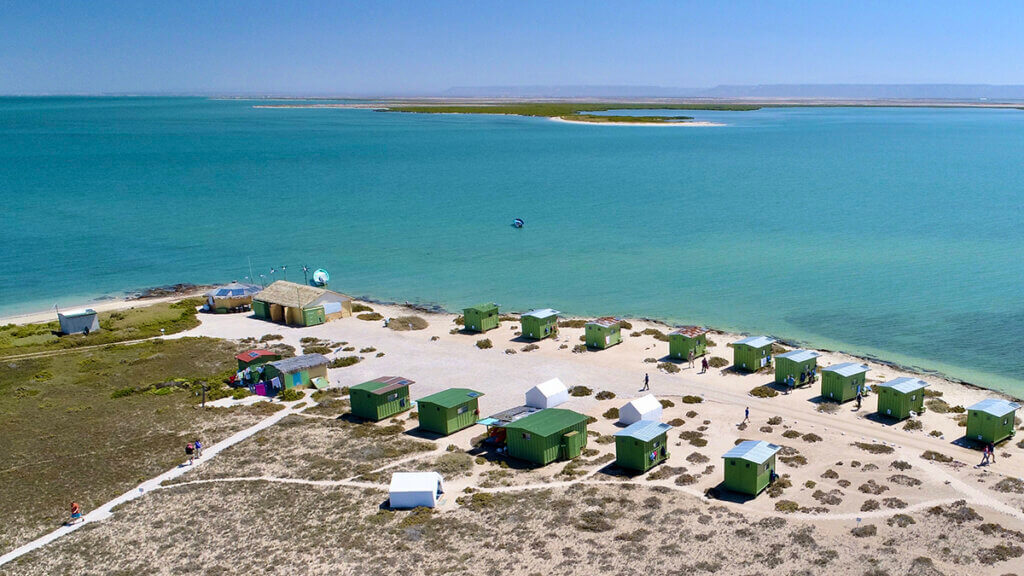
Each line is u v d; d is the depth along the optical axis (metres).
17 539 46.53
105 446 60.16
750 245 134.38
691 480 51.66
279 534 45.94
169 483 53.53
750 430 60.72
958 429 59.78
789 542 42.59
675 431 61.03
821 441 57.78
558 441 56.06
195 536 46.06
